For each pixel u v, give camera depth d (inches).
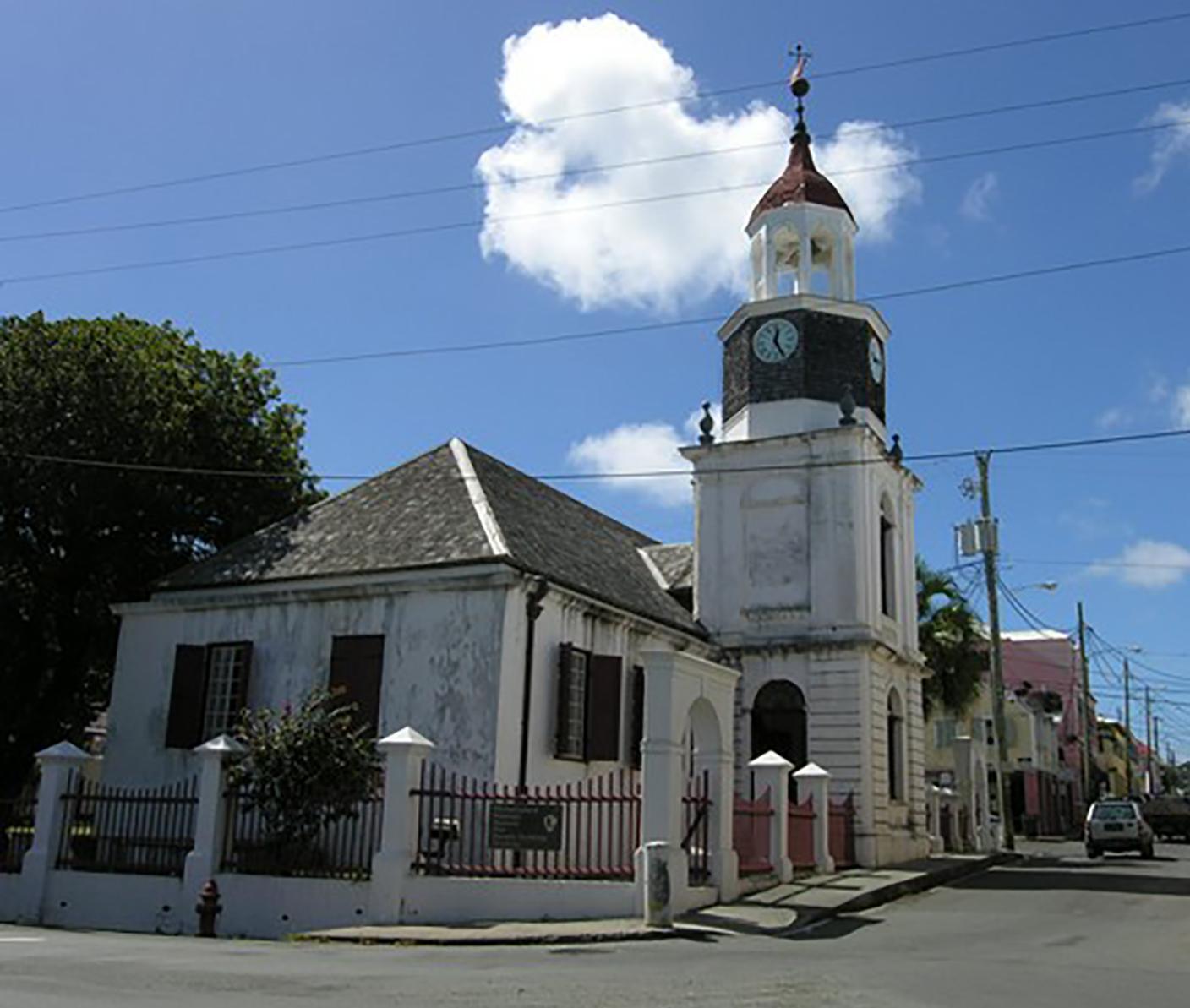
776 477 1099.3
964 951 513.0
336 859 673.0
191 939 590.6
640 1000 352.5
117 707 920.3
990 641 1512.1
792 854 826.2
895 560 1141.7
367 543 878.4
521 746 768.3
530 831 645.3
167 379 1056.2
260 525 1107.9
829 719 1021.8
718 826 682.2
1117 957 490.9
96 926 691.4
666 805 627.5
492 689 760.3
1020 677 2704.2
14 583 998.4
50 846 724.7
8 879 727.7
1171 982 417.7
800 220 1178.0
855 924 629.3
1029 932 592.4
